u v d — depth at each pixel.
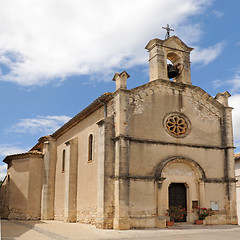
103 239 13.95
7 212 28.94
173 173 19.16
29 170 28.08
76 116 23.41
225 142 21.27
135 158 18.22
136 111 18.92
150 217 17.72
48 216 26.92
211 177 20.23
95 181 19.86
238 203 27.61
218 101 22.17
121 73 18.80
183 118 20.45
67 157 23.92
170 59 22.47
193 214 19.28
